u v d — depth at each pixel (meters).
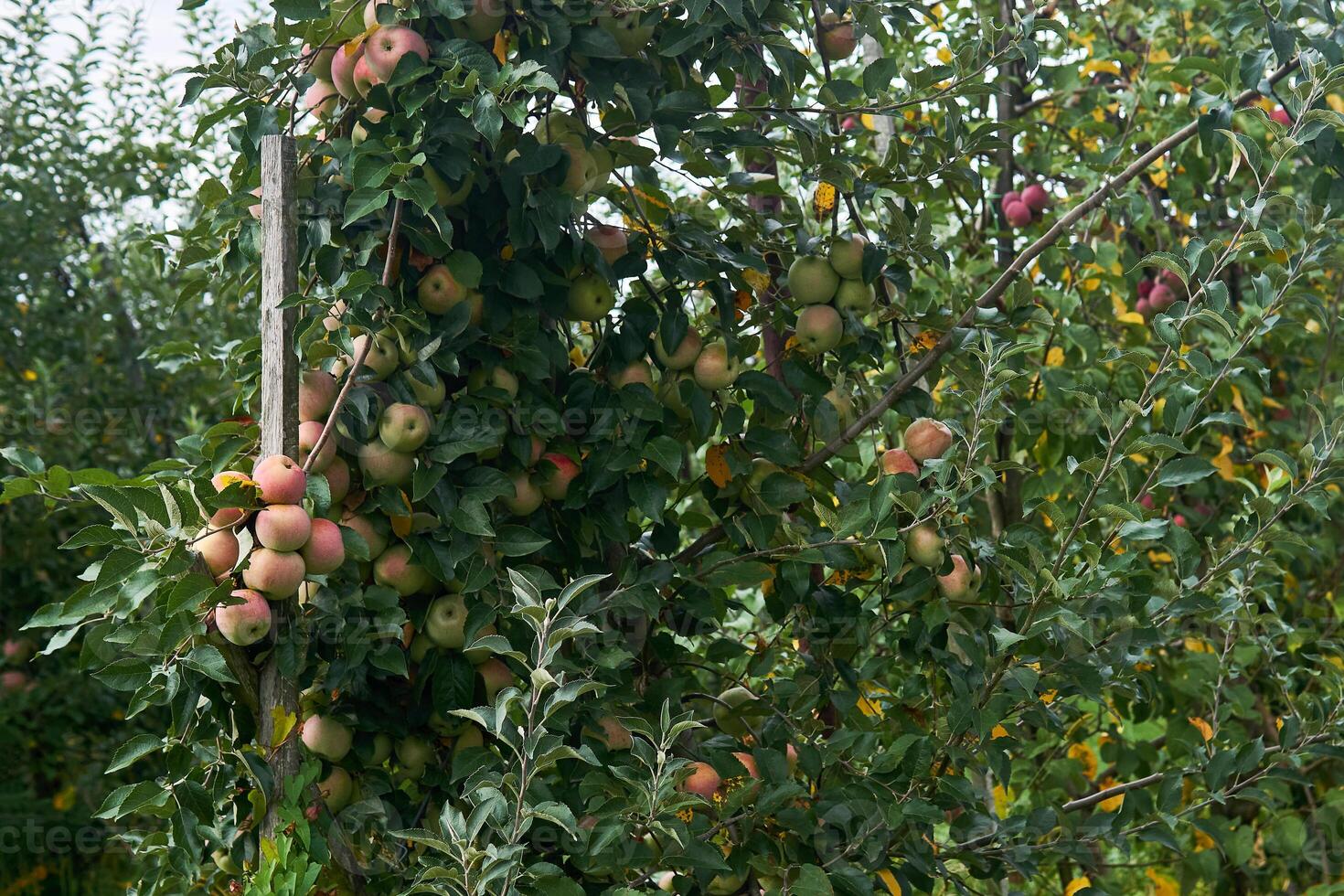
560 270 2.20
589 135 2.19
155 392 6.12
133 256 5.69
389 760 2.18
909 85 2.39
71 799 5.34
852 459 2.52
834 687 2.55
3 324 5.68
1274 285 2.15
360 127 2.04
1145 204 3.13
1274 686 3.33
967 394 2.07
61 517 5.56
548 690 1.89
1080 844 2.32
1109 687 2.47
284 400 1.82
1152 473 2.16
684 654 2.38
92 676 1.78
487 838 1.90
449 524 1.94
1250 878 3.25
